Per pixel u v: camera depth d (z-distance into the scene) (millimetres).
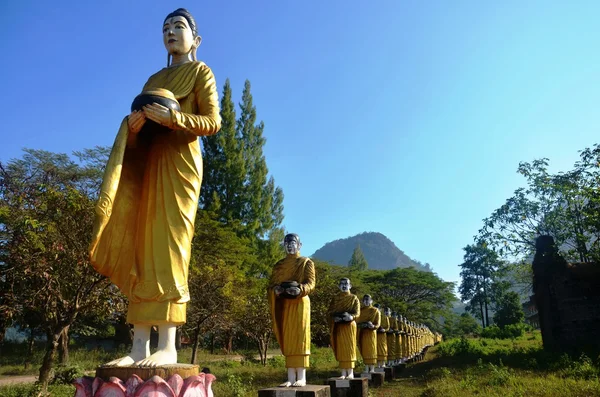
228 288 22719
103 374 4699
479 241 26594
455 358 24484
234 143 43938
